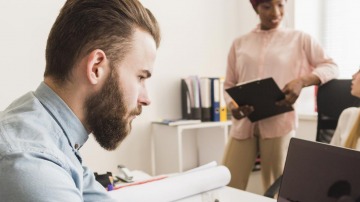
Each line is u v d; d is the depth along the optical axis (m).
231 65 2.34
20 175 0.50
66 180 0.54
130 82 0.66
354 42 2.89
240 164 2.21
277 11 2.06
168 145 2.86
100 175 1.31
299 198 0.92
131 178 1.49
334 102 1.93
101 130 0.67
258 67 2.12
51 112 0.64
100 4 0.64
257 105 2.04
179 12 3.08
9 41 2.39
